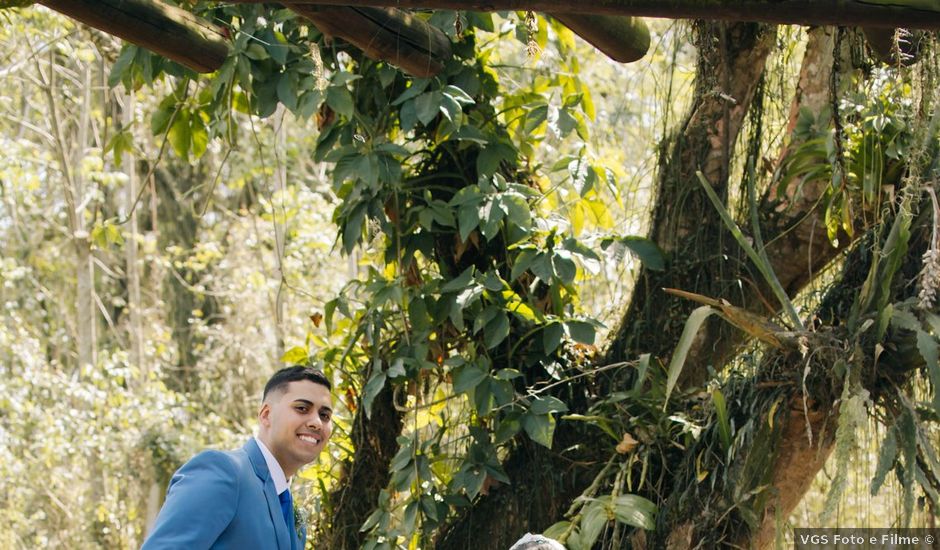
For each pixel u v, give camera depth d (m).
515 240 4.04
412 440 4.05
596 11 2.16
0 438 11.10
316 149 4.25
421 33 3.52
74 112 12.97
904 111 3.54
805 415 3.25
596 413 4.05
